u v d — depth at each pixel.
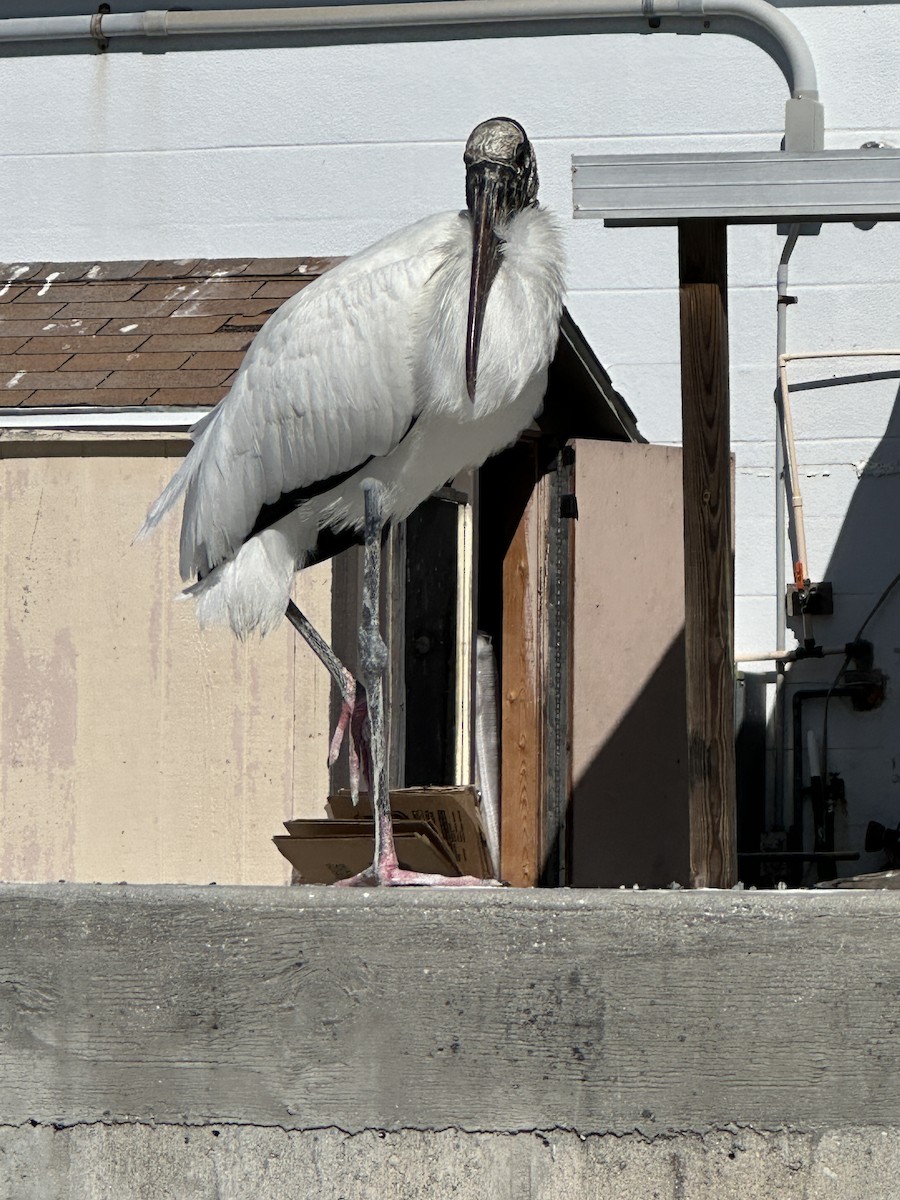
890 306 11.26
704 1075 4.70
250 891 4.96
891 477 11.11
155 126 12.59
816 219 5.86
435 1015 4.83
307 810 8.95
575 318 11.78
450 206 12.20
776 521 11.26
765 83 11.75
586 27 12.01
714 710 5.95
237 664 9.09
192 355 10.00
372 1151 4.85
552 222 6.07
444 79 12.22
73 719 9.23
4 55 12.80
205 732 9.09
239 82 12.48
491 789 9.73
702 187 5.89
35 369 10.01
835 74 11.60
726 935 4.70
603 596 9.48
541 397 6.36
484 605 9.87
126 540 9.23
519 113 12.09
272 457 6.28
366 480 6.20
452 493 9.41
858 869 10.55
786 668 11.08
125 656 9.20
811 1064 4.66
